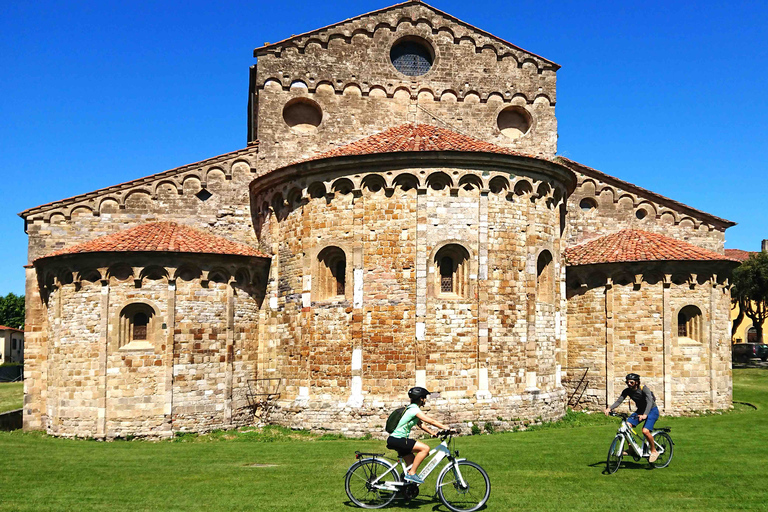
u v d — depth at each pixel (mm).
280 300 30125
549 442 23484
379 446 23672
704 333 32906
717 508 13836
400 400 26234
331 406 26828
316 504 14414
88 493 15914
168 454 22641
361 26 34469
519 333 27703
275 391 29734
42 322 31516
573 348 33906
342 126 33938
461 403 26234
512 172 28016
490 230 27422
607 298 33219
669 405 32156
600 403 32875
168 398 28000
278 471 18656
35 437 28484
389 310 26719
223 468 19391
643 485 15969
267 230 31781
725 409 33125
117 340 28047
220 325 29438
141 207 32594
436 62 34938
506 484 16141
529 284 28172
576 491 15336
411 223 26984
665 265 32625
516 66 35781
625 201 37688
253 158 33594
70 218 32062
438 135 29859
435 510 13742
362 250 27250
